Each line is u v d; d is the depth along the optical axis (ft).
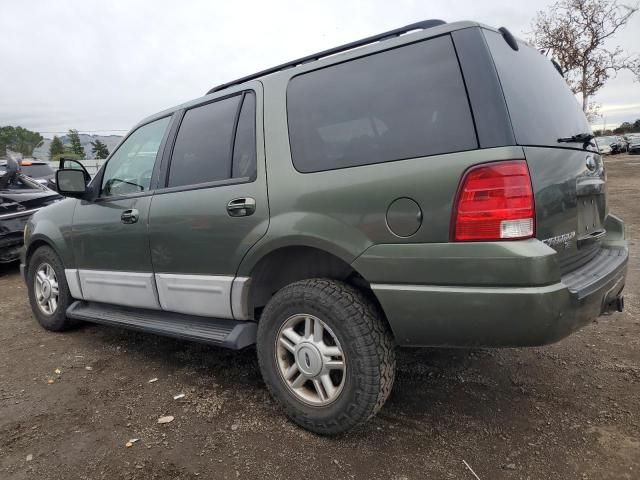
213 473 7.56
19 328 15.14
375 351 7.70
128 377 11.17
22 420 9.38
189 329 10.31
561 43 49.98
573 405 9.11
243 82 10.39
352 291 8.09
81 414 9.53
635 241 23.25
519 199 6.66
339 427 8.08
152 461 7.93
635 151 120.57
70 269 13.52
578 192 8.11
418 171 7.19
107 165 12.75
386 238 7.45
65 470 7.79
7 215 22.79
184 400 9.93
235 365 11.59
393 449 7.99
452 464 7.54
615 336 12.28
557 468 7.36
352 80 8.33
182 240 10.20
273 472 7.52
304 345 8.38
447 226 6.95
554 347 11.76
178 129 11.09
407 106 7.58
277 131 9.00
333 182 8.01
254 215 8.94
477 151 6.82
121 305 12.18
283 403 8.77
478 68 7.07
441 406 9.28
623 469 7.26
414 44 7.79
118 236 11.72
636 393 9.43
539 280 6.57
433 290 7.09
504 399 9.45
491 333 6.86
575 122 9.18
